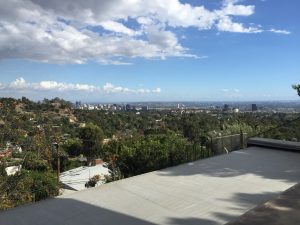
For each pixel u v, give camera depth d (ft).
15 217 11.45
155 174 17.26
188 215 11.75
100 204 12.77
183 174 17.25
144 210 12.21
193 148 23.97
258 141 25.29
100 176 31.55
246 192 14.30
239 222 5.12
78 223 11.02
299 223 5.03
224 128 32.22
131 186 15.14
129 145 25.05
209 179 16.34
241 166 19.04
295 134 25.55
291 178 16.47
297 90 25.25
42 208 12.28
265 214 5.33
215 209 12.30
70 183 49.75
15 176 22.53
